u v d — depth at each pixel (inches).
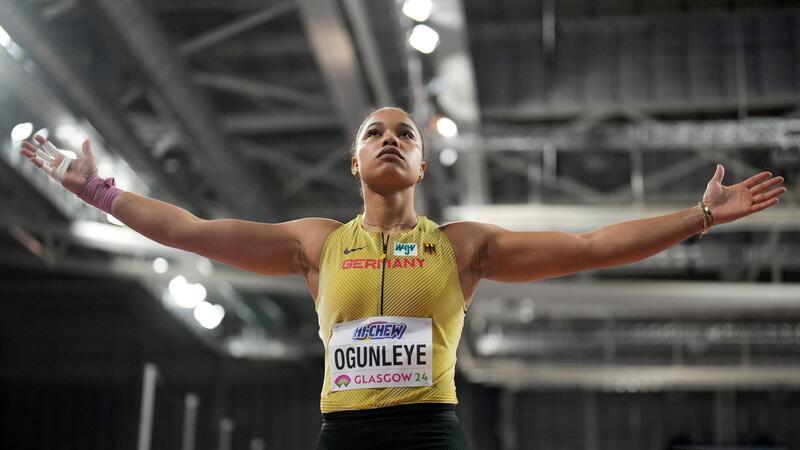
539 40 578.9
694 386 1031.6
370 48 424.8
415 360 121.2
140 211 136.9
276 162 578.6
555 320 975.0
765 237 746.2
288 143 615.2
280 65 535.8
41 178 546.3
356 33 422.6
